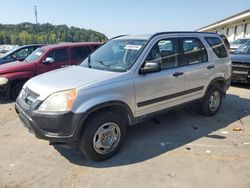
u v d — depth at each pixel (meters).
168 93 5.15
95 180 3.89
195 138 5.29
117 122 4.45
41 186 3.78
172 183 3.78
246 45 11.17
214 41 6.33
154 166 4.24
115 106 4.46
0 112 7.32
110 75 4.45
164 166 4.23
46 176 4.02
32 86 4.47
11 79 8.50
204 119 6.30
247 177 3.94
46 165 4.33
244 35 32.66
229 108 7.17
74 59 9.51
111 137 4.46
